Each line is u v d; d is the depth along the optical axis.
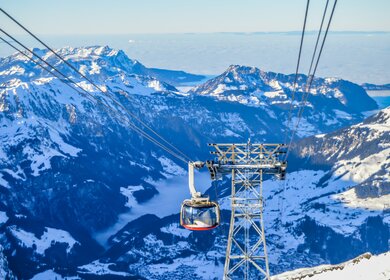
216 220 47.00
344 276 76.25
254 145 50.50
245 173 51.16
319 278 82.00
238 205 53.53
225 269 56.22
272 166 50.03
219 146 50.47
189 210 46.34
